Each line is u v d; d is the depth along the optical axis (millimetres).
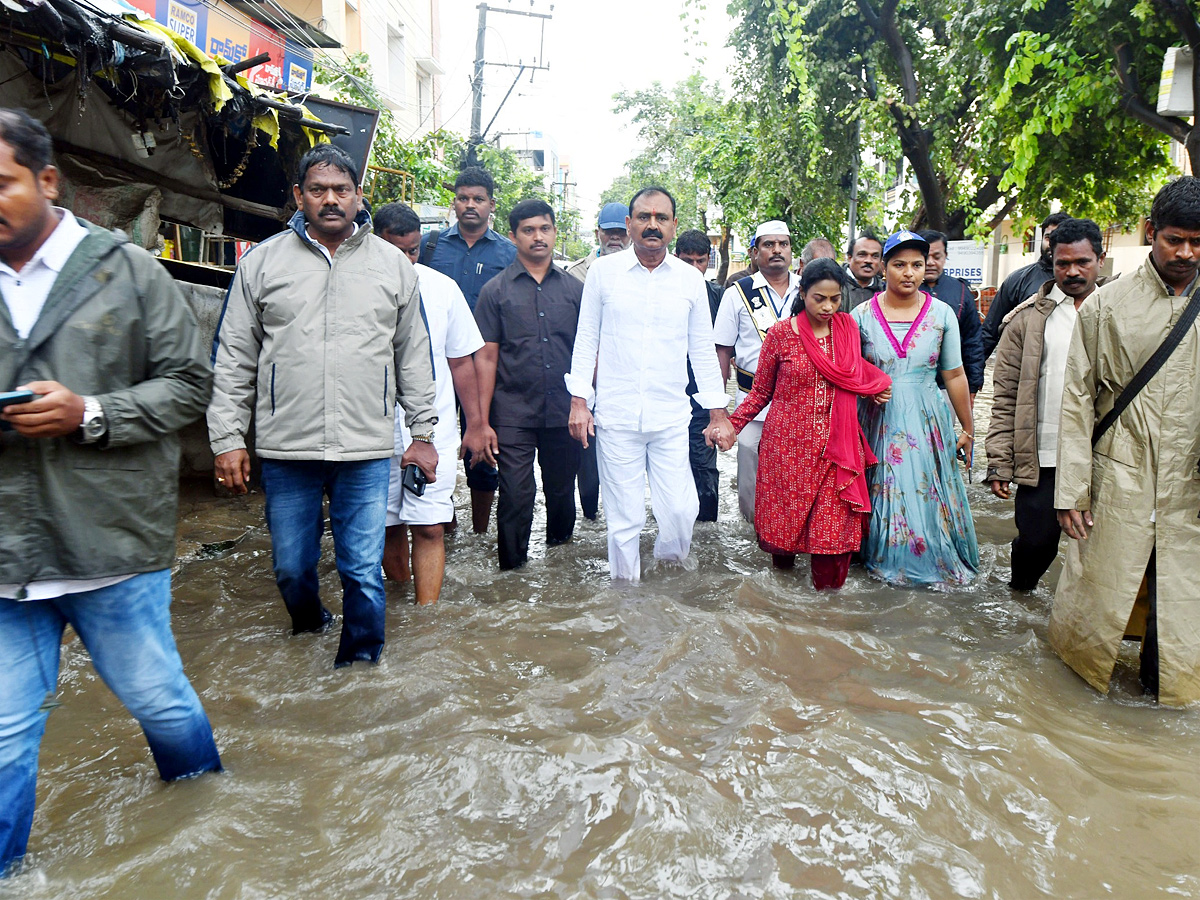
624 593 4422
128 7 6355
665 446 4645
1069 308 4281
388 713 3135
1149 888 2221
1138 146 10219
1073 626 3498
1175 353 3271
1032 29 8938
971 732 2955
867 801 2498
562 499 5266
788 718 3020
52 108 6859
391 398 3543
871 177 14844
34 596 2115
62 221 2172
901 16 12133
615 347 4547
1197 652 3266
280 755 2805
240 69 7234
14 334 2078
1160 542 3299
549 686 3283
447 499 4262
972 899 2146
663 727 2967
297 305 3400
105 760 2785
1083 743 2982
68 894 2121
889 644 3748
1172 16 6527
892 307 4641
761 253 5559
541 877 2182
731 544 5492
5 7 5086
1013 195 13461
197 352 2334
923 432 4562
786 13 11094
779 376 4523
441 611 4156
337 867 2230
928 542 4559
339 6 18312
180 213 9055
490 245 5988
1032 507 4305
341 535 3512
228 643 3760
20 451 2064
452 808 2482
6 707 2123
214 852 2271
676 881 2168
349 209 3406
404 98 24703
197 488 6746
